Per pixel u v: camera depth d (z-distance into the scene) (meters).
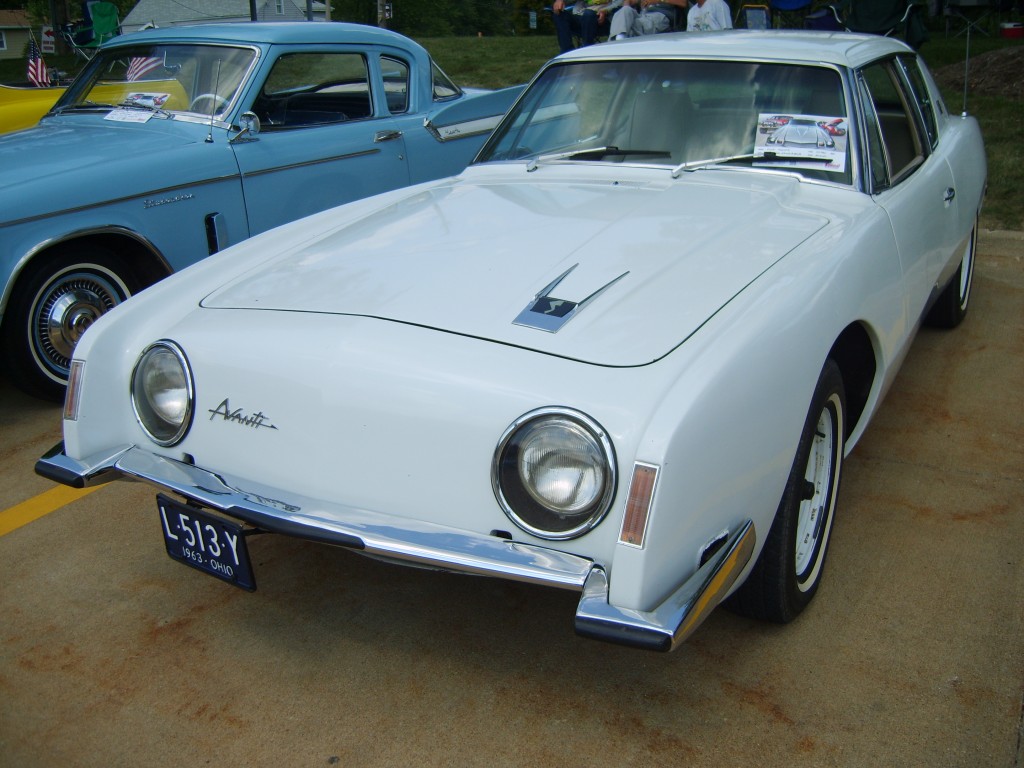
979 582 2.73
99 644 2.54
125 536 3.09
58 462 2.42
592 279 2.31
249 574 2.26
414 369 2.06
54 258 4.02
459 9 48.56
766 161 3.14
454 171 5.82
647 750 2.14
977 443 3.63
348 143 5.12
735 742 2.15
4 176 3.94
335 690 2.35
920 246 3.22
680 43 3.50
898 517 3.10
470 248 2.57
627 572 1.82
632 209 2.81
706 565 1.95
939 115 4.29
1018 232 6.33
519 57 16.47
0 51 49.91
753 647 2.47
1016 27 14.65
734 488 1.99
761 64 3.26
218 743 2.19
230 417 2.27
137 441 2.47
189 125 4.67
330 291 2.42
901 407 3.96
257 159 4.68
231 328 2.35
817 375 2.26
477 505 2.00
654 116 3.33
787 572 2.36
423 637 2.55
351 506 2.12
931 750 2.11
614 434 1.86
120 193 4.14
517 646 2.51
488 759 2.12
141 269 4.39
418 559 1.98
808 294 2.30
